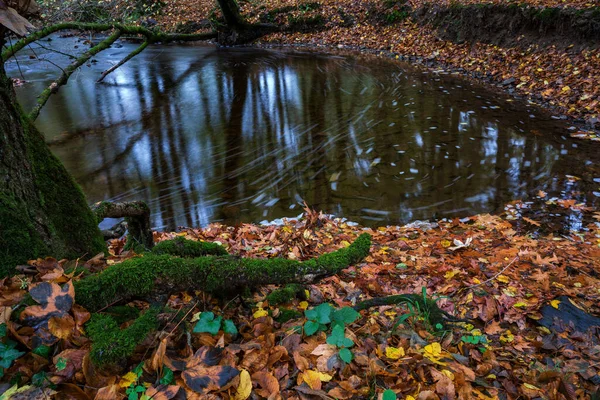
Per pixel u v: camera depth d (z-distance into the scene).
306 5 20.33
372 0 18.86
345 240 5.05
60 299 1.80
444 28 15.53
